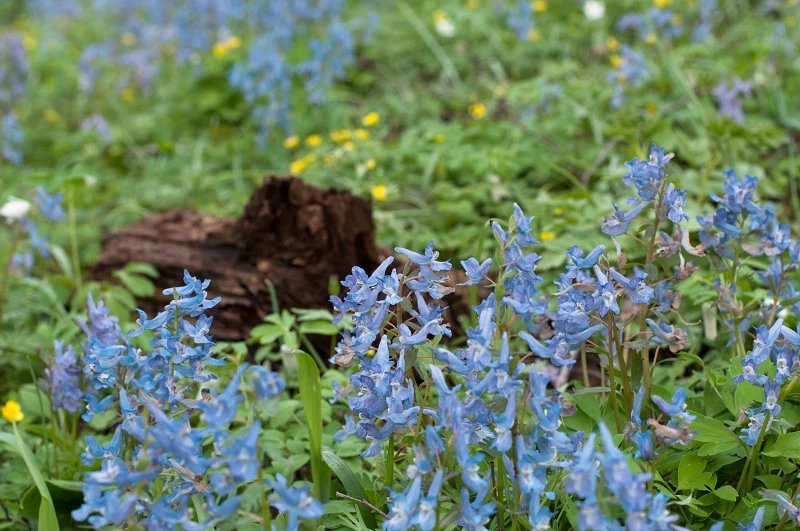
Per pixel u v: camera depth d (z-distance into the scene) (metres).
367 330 0.92
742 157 1.37
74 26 2.40
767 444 0.95
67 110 1.89
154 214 1.29
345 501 0.96
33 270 1.40
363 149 1.44
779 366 0.93
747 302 1.10
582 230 1.22
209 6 1.90
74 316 1.18
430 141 1.42
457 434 0.88
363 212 1.21
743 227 1.00
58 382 1.05
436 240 1.29
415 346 0.93
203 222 1.26
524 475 0.89
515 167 1.37
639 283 0.94
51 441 1.11
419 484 0.88
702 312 1.08
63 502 1.03
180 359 0.93
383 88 1.69
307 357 0.94
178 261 1.24
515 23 1.73
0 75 1.85
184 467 0.91
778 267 1.00
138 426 0.91
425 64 1.73
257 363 1.11
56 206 1.29
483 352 0.89
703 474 0.94
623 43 1.72
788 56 1.55
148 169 1.56
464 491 0.88
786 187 1.35
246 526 0.94
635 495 0.84
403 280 0.93
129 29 2.15
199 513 0.92
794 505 0.91
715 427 0.95
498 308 0.92
